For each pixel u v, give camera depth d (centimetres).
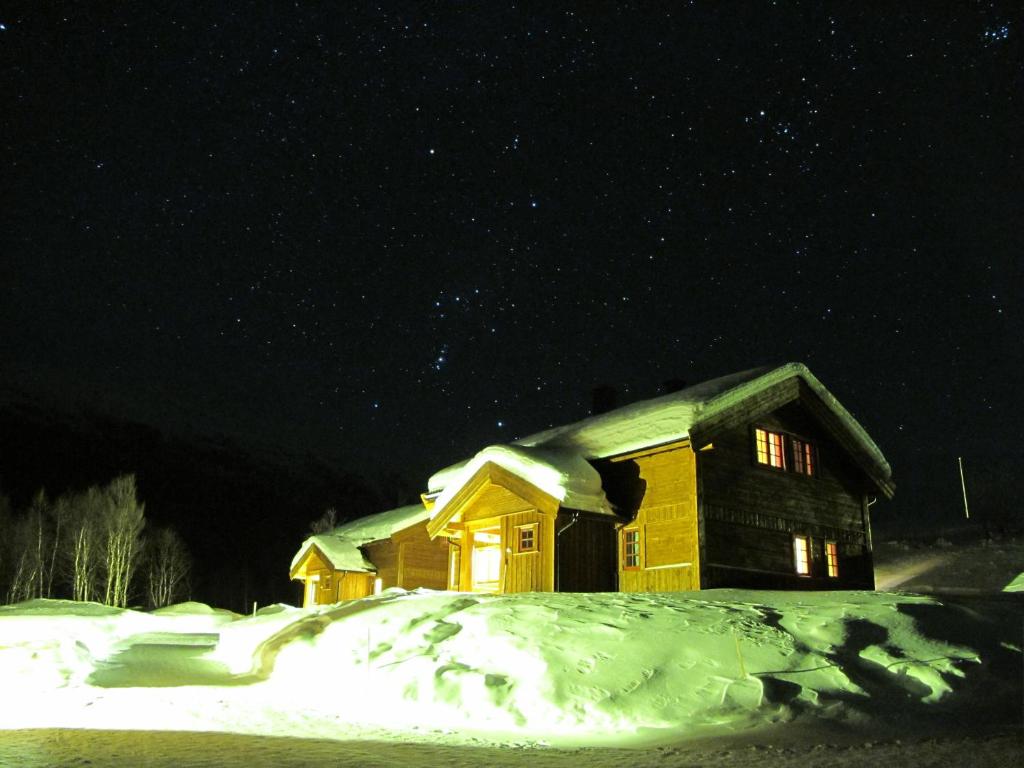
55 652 1231
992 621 1026
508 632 1078
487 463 2005
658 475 1914
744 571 1853
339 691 1019
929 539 4456
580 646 992
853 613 1057
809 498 2103
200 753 600
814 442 2188
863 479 2273
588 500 1872
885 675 878
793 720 769
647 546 1894
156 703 913
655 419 1933
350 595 3297
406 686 964
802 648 948
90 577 4675
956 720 764
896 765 579
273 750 627
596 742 719
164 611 3362
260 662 1282
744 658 921
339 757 603
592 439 2067
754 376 2000
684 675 888
